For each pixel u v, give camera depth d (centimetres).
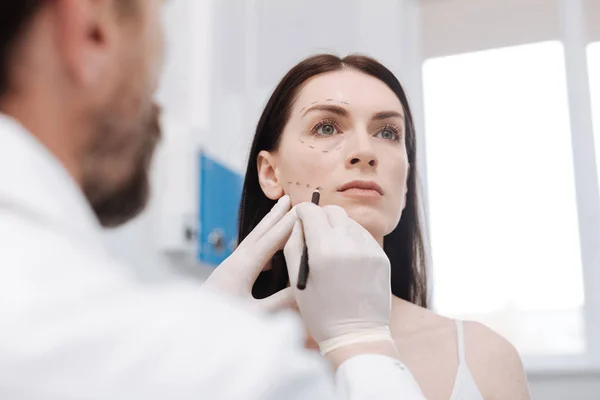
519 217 247
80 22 34
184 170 189
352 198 111
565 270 238
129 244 122
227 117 218
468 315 246
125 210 40
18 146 33
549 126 247
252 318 33
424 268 139
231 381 29
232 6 225
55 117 35
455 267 250
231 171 213
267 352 30
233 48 222
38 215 32
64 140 36
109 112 36
